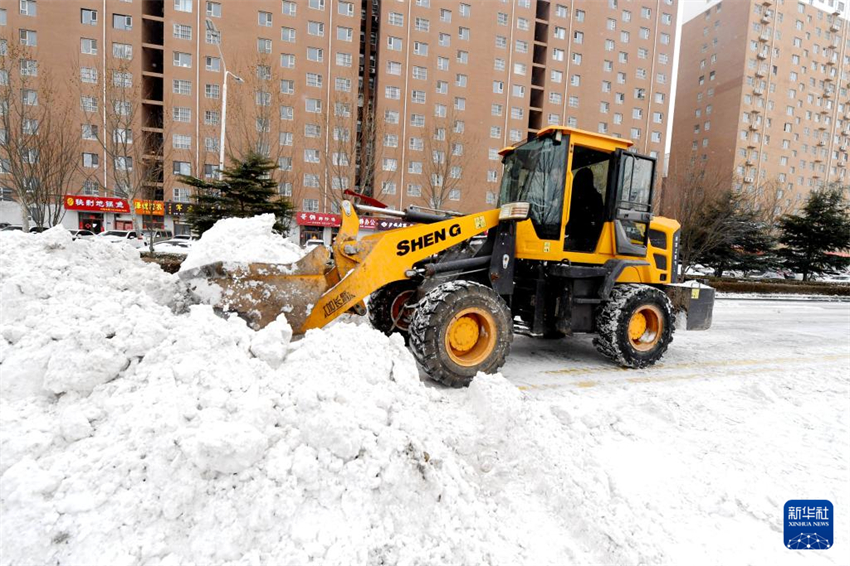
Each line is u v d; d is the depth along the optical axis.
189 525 1.63
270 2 31.42
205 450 1.72
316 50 32.59
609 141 4.77
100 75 18.55
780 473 2.57
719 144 51.28
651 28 41.91
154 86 31.88
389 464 1.94
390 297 5.00
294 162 30.92
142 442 1.81
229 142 21.55
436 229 4.20
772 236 24.38
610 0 40.47
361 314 4.02
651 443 2.88
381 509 1.84
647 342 5.09
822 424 3.30
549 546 1.86
